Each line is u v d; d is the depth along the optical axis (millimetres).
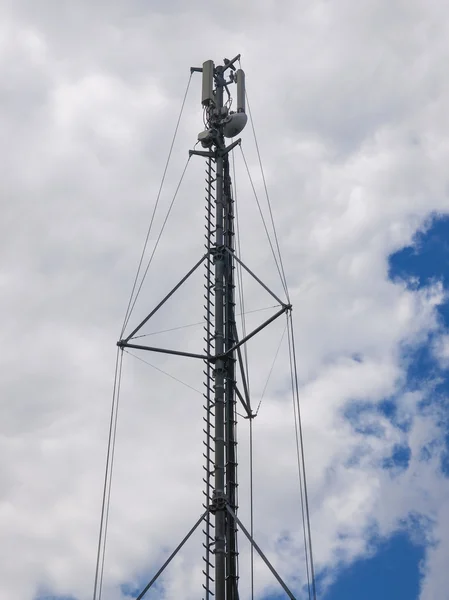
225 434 30672
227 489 29797
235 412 31219
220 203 34438
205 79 36812
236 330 32750
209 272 33062
